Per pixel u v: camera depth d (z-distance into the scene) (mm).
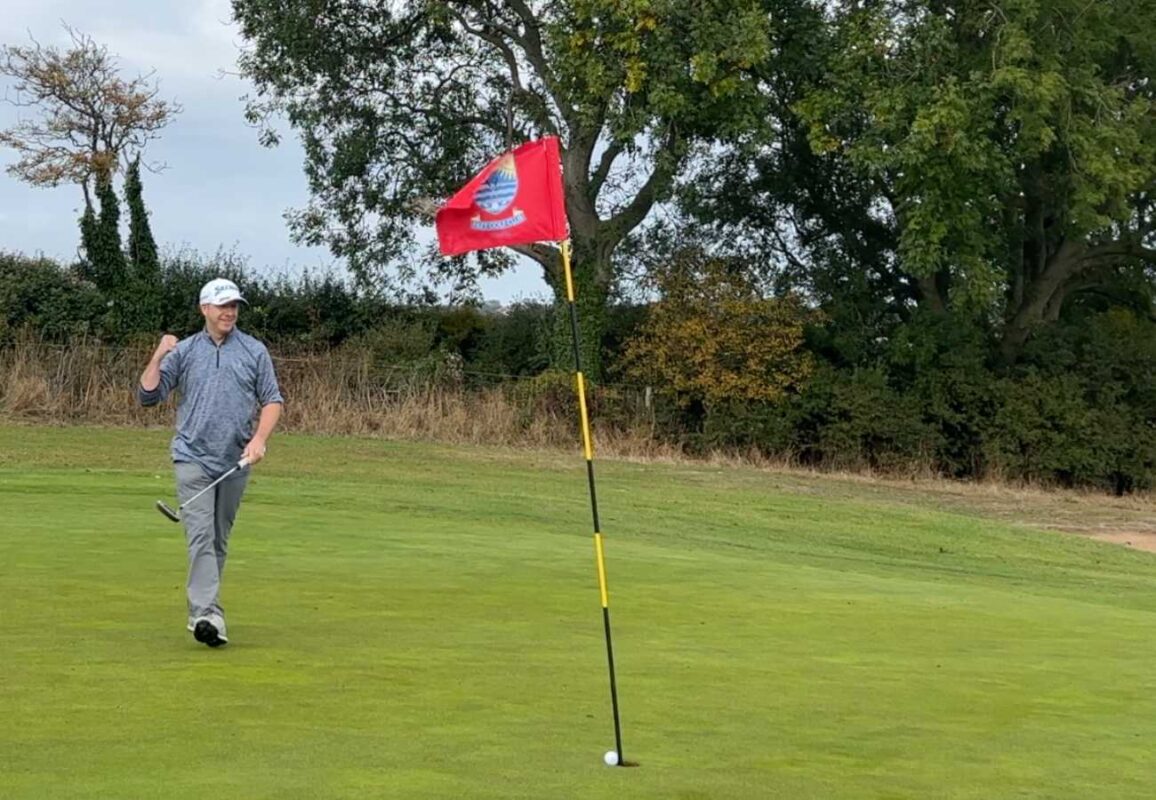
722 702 6988
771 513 21062
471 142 33625
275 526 14500
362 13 32719
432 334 33969
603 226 32875
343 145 33312
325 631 8469
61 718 5949
